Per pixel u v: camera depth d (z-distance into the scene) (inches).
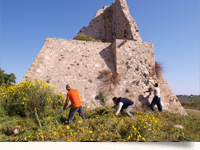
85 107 302.7
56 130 165.9
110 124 186.2
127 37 485.7
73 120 213.6
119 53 390.0
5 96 245.0
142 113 278.5
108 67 386.0
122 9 543.8
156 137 167.6
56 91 317.7
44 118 208.4
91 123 193.3
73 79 346.6
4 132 171.5
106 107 289.7
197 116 343.0
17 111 237.9
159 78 398.9
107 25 633.0
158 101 329.1
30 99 233.5
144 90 370.3
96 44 411.8
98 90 344.8
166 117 278.7
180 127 222.4
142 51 410.6
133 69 386.3
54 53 366.6
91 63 380.2
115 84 358.6
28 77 321.4
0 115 217.3
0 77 565.9
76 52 383.9
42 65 343.3
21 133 167.9
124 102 249.3
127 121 204.8
